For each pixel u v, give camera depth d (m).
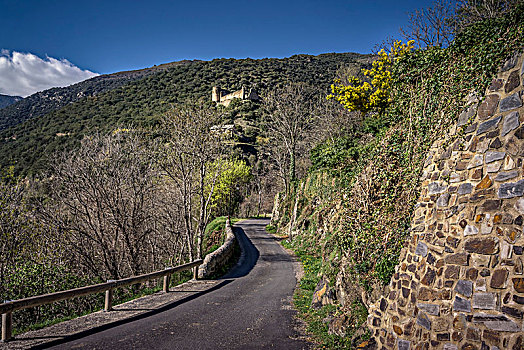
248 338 7.27
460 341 4.31
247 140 74.12
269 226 38.09
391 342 5.34
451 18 14.71
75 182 17.62
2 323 6.60
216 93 110.56
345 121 21.73
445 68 7.80
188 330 7.71
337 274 9.14
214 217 49.06
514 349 3.79
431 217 5.54
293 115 31.30
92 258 18.89
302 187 26.69
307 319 8.59
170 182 24.36
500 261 4.23
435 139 6.93
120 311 9.20
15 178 17.14
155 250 25.77
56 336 6.99
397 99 10.84
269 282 13.91
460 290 4.52
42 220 16.83
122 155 20.27
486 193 4.66
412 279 5.41
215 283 13.77
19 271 15.70
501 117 4.81
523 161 4.33
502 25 5.58
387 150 9.77
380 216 7.97
